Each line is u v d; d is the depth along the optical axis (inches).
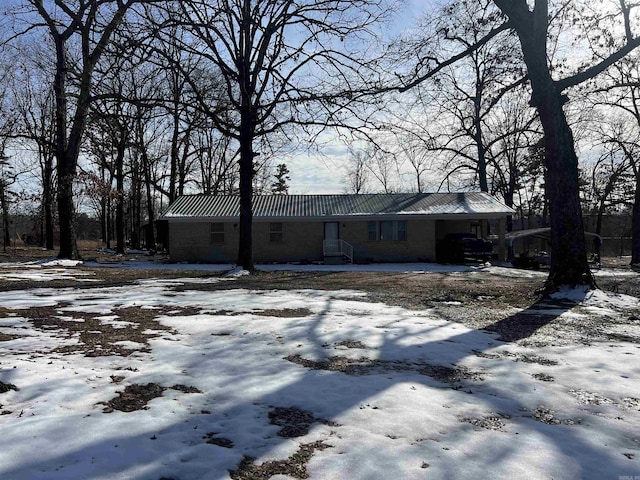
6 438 144.7
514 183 1553.9
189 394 188.7
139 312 355.6
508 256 1193.4
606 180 1748.3
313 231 1069.8
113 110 1149.1
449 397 188.2
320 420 165.0
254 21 668.1
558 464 133.6
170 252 1036.5
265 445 145.2
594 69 472.7
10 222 1590.8
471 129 1378.0
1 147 1122.0
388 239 1071.6
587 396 190.9
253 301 415.5
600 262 1100.5
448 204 1094.4
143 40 601.3
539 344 276.2
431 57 569.6
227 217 1014.4
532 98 476.1
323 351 255.4
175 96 968.9
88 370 213.3
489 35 514.9
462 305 414.9
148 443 144.3
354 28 671.1
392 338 284.7
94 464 130.3
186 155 1425.9
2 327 297.7
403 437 150.9
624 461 136.3
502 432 155.6
